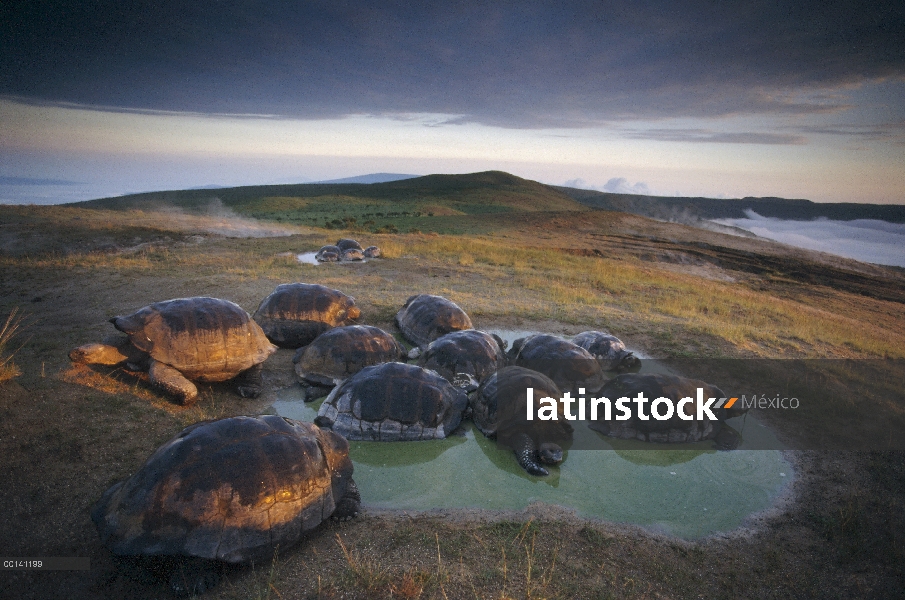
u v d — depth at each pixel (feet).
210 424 17.47
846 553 18.58
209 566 15.46
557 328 44.55
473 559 16.87
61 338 33.27
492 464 23.91
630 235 196.24
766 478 23.81
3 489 18.37
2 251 69.26
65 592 15.03
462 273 66.74
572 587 15.78
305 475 17.20
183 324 26.86
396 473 22.70
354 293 51.08
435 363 30.86
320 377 29.60
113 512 15.29
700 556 18.13
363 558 16.63
